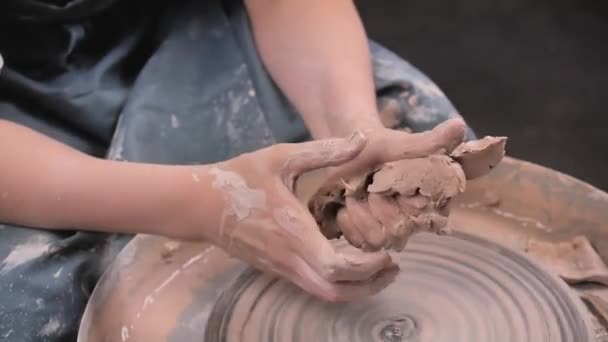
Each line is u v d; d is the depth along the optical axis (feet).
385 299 3.62
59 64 5.05
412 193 3.12
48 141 4.17
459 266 3.76
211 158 4.72
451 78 9.65
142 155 4.59
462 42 10.27
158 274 3.97
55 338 3.83
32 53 5.09
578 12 10.68
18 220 4.08
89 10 5.03
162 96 4.86
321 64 4.59
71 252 4.07
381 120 4.66
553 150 8.51
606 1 10.78
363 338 3.43
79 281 3.97
